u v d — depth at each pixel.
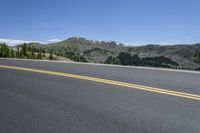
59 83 10.40
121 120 5.83
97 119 5.91
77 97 7.98
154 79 11.30
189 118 5.95
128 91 8.77
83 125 5.54
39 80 11.14
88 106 6.96
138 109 6.65
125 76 12.18
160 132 5.12
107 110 6.59
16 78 11.71
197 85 9.88
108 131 5.18
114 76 12.18
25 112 6.50
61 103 7.30
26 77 11.98
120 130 5.23
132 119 5.89
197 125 5.51
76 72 13.61
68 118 6.00
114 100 7.57
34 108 6.84
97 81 10.76
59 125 5.56
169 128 5.34
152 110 6.56
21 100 7.70
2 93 8.66
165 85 9.85
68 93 8.55
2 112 6.53
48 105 7.11
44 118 6.03
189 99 7.64
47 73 13.22
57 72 13.59
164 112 6.39
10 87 9.65
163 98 7.77
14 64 18.00
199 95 8.16
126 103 7.23
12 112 6.52
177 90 8.91
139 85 9.82
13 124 5.67
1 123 5.73
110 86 9.68
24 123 5.72
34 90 9.09
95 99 7.71
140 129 5.28
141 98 7.77
